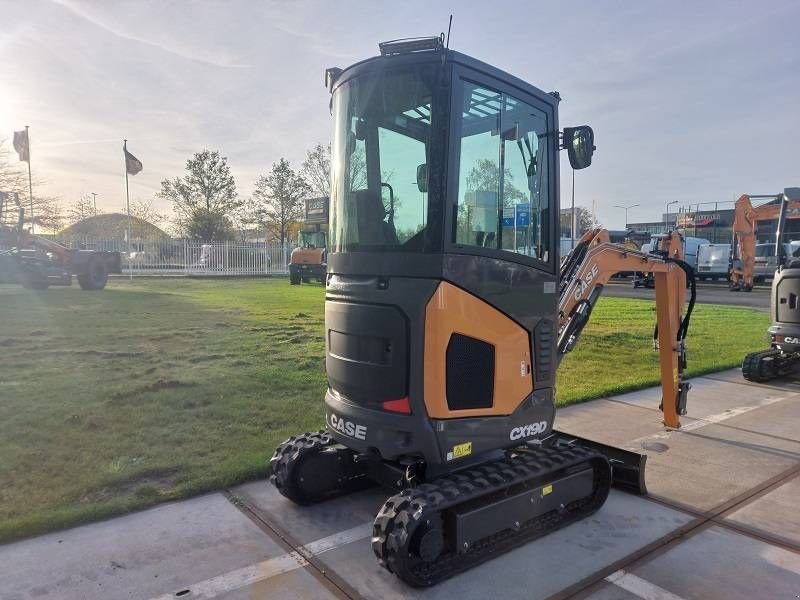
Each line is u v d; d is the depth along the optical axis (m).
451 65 3.22
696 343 11.51
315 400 6.55
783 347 7.83
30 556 3.40
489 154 3.48
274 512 4.04
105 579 3.20
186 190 45.59
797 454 5.34
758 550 3.64
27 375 7.45
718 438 5.79
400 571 3.07
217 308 15.67
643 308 18.36
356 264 3.49
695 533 3.85
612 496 4.43
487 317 3.44
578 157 4.00
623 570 3.40
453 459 3.33
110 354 8.90
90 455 4.80
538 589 3.20
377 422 3.34
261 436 5.36
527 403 3.73
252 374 7.77
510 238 3.61
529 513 3.67
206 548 3.55
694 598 3.12
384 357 3.33
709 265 32.38
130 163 32.03
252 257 35.62
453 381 3.31
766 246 30.53
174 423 5.67
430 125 3.24
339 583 3.22
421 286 3.22
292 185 45.53
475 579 3.29
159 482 4.38
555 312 3.94
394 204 3.37
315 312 14.95
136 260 34.19
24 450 4.87
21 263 18.14
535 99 3.75
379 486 4.51
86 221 53.78
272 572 3.31
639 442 5.66
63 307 15.11
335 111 3.76
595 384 7.83
